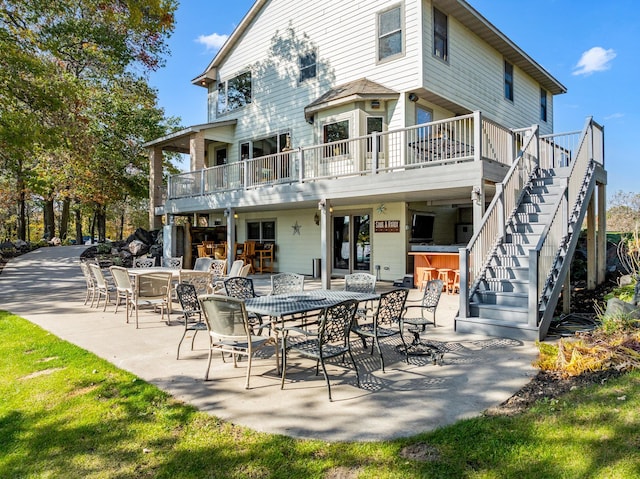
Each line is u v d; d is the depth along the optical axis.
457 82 12.96
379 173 10.84
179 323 7.29
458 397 3.86
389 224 12.64
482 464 2.73
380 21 12.41
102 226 31.89
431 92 11.79
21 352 5.46
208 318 4.46
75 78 16.52
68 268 15.56
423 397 3.88
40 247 23.22
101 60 18.47
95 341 6.00
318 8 14.06
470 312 6.73
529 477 2.57
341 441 3.06
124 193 25.97
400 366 4.88
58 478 2.71
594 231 9.92
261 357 5.34
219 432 3.24
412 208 12.67
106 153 22.11
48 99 11.84
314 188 11.27
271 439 3.11
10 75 11.12
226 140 17.11
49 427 3.40
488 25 13.38
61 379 4.43
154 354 5.36
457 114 13.86
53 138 12.03
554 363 4.53
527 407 3.58
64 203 29.02
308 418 3.47
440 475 2.62
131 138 23.48
